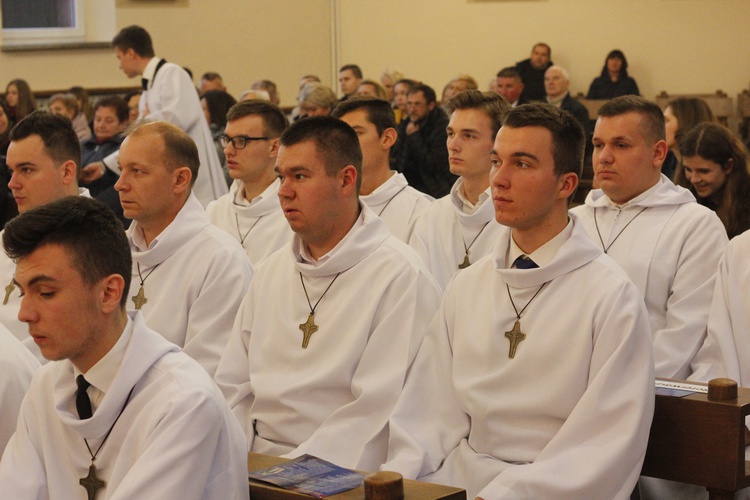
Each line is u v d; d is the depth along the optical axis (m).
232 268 4.21
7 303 4.43
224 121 9.83
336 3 15.93
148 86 9.26
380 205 5.21
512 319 3.26
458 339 3.39
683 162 5.07
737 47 15.58
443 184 8.68
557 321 3.17
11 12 13.81
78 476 2.62
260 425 3.66
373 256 3.69
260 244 5.25
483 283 3.41
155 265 4.24
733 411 2.96
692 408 3.03
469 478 3.17
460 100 4.74
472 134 4.68
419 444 3.27
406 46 16.28
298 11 15.66
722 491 2.99
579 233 3.22
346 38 16.11
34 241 2.42
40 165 4.63
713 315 4.04
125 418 2.52
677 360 4.13
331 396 3.56
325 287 3.69
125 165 4.17
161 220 4.27
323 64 15.98
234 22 15.20
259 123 5.23
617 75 15.35
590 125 13.13
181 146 4.22
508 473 2.93
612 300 3.09
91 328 2.47
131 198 4.18
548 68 14.06
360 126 5.18
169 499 2.38
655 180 4.45
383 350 3.55
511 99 12.56
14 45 13.62
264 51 15.48
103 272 2.47
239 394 3.75
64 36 14.14
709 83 15.73
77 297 2.44
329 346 3.61
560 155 3.16
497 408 3.18
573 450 2.96
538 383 3.16
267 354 3.72
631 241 4.42
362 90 10.23
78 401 2.56
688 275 4.29
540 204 3.18
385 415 3.45
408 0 16.16
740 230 4.91
